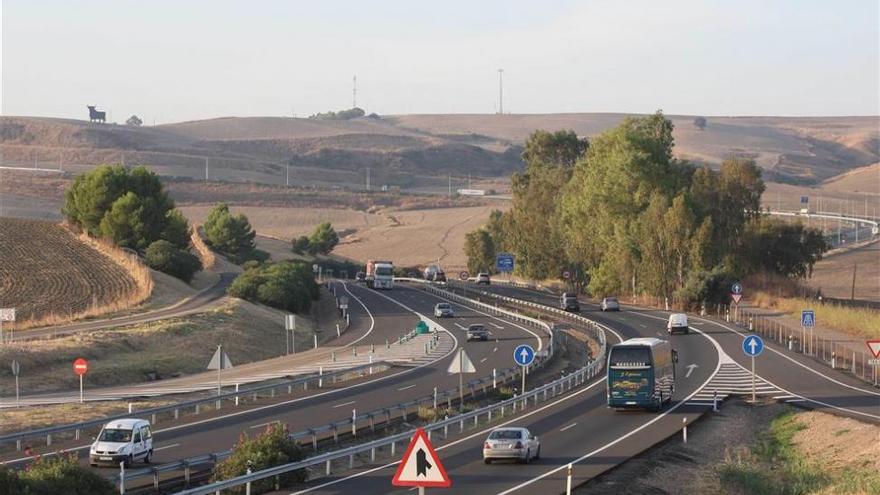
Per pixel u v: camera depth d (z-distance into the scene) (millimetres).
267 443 54156
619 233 194000
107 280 182000
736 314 155125
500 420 79062
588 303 199000
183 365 117188
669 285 183875
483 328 141750
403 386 99000
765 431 76375
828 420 75562
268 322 161250
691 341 131125
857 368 110375
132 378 107188
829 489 54000
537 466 59344
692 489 56156
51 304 159250
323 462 58719
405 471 30375
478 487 52594
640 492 53750
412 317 178875
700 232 180250
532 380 104188
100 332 124938
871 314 146250
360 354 129625
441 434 73000
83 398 89125
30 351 106312
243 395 91438
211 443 67750
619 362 81938
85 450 65625
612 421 78062
